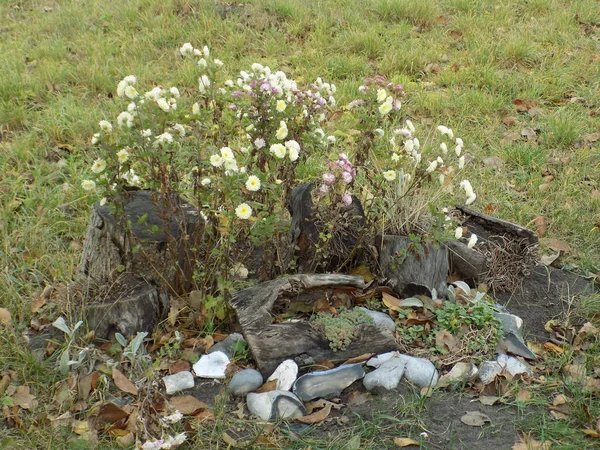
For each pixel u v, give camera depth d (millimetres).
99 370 2271
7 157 3242
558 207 3152
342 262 2570
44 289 2592
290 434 2086
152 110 2309
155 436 2043
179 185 2596
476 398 2223
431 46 4461
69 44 4434
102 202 2375
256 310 2316
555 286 2736
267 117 2477
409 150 2475
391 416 2141
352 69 4137
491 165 3410
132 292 2391
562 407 2186
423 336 2402
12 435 2115
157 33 4469
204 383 2264
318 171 3129
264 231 2338
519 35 4598
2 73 3887
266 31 4562
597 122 3754
